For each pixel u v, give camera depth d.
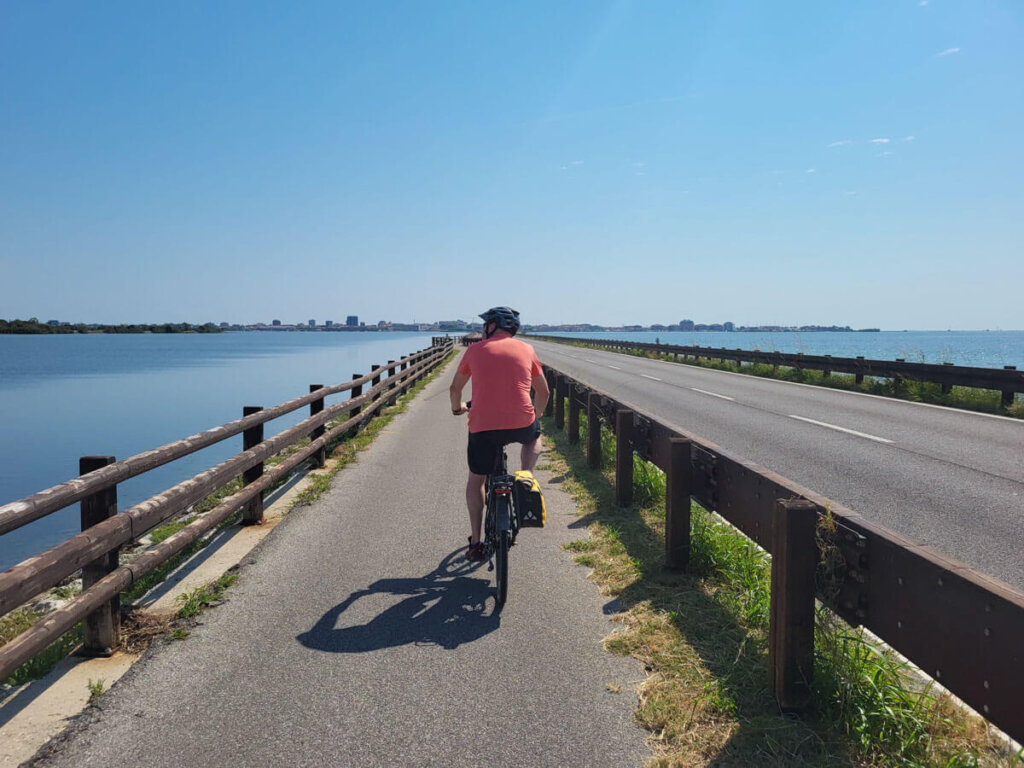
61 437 20.44
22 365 74.38
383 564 5.02
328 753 2.68
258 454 5.95
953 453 9.13
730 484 4.10
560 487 7.48
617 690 3.18
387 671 3.37
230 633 3.83
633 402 15.16
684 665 3.39
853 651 3.08
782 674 2.95
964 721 2.83
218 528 6.05
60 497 3.04
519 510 4.19
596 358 40.41
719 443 9.81
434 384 22.27
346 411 10.21
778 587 3.00
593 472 8.06
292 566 4.99
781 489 3.36
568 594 4.39
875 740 2.74
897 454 9.04
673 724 2.87
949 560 2.32
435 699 3.10
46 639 2.89
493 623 3.95
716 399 15.89
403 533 5.82
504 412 4.52
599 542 5.43
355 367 66.56
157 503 3.96
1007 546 5.28
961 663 2.16
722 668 3.36
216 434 4.94
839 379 20.06
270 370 61.00
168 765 2.61
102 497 3.55
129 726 2.88
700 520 5.27
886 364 17.31
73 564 3.08
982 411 13.75
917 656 2.38
